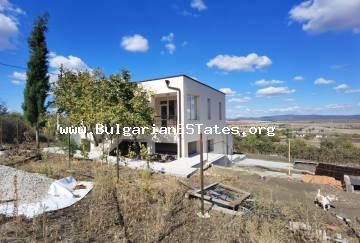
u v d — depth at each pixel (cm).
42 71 1473
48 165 883
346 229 541
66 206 521
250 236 447
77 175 797
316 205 729
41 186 647
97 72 1331
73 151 1123
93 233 414
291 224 508
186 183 788
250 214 557
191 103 1528
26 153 1141
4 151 1184
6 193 577
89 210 508
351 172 1302
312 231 483
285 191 867
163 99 1641
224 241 428
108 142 1361
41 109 1453
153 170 963
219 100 2053
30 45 1449
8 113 2128
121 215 493
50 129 1316
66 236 396
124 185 682
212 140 1861
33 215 451
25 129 1739
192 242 425
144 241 405
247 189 832
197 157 1362
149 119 1359
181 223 498
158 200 600
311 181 1109
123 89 1271
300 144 2388
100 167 943
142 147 1033
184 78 1395
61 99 1303
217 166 1245
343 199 831
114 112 1135
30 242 364
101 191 607
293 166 1681
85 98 1239
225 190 743
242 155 2066
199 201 643
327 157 2134
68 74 1379
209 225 504
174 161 1228
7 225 415
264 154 2433
